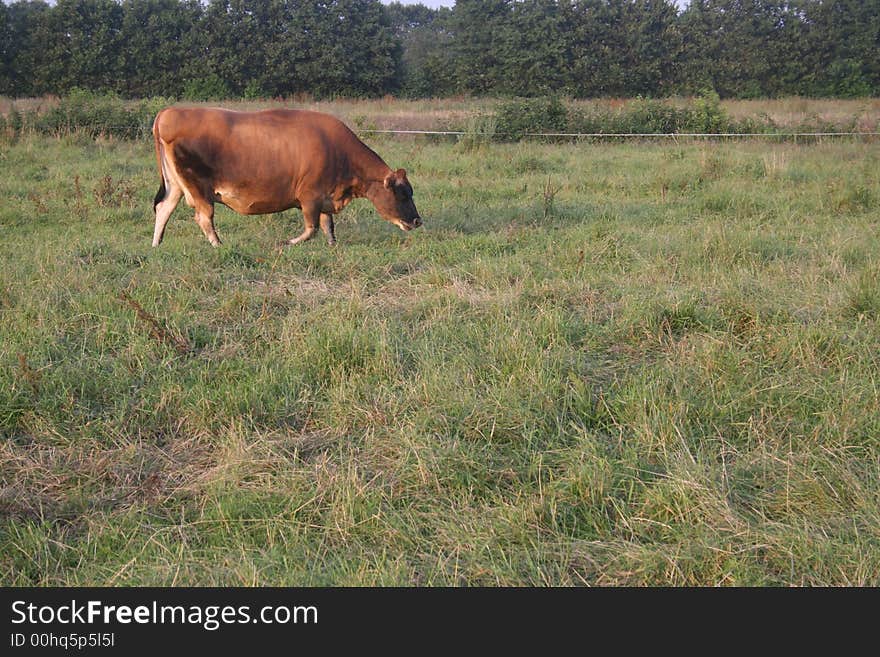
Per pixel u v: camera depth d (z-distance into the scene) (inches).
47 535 138.6
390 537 137.5
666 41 1616.6
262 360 200.1
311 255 298.4
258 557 133.0
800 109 1090.1
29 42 1509.6
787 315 222.8
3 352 197.5
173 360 201.8
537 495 147.9
